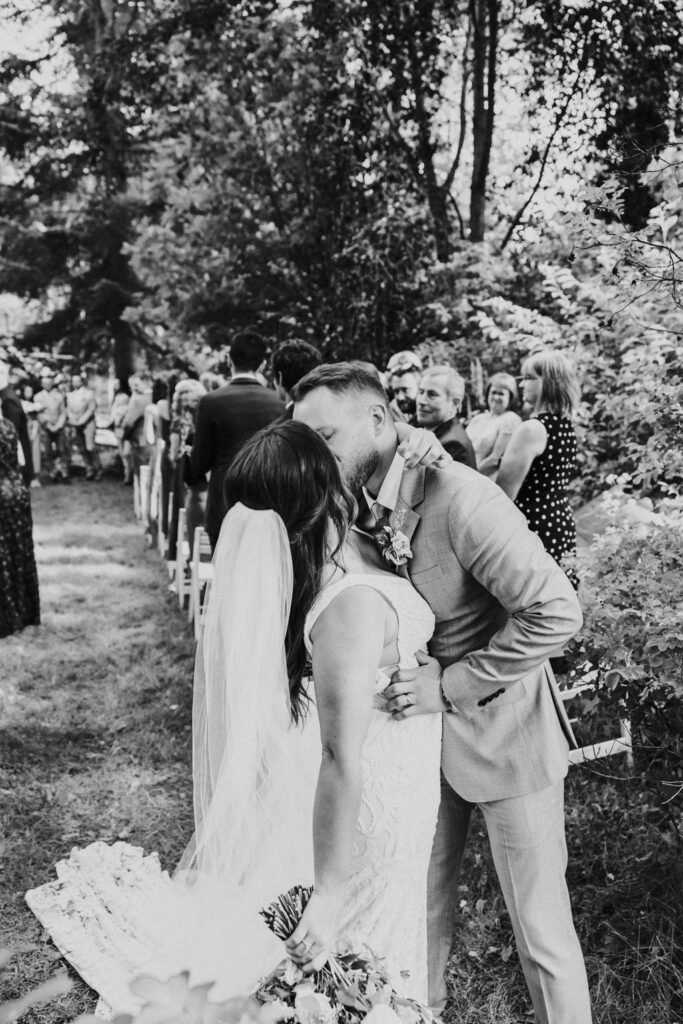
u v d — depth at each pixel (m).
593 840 3.54
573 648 3.19
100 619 7.24
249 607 1.90
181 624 7.06
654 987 2.81
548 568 2.15
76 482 15.60
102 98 16.95
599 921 3.13
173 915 2.73
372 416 2.16
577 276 7.54
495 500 2.20
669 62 8.13
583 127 9.58
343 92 11.65
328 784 1.71
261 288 13.25
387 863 2.00
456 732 2.32
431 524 2.21
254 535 1.88
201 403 5.25
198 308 13.59
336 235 12.39
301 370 4.51
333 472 1.92
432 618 2.09
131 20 15.16
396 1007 1.76
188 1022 1.52
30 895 3.44
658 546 3.34
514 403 5.70
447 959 2.71
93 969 2.98
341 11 11.49
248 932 2.12
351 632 1.81
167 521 9.18
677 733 3.17
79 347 19.67
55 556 9.63
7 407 7.08
